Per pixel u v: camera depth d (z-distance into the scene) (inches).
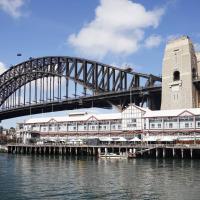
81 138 5984.3
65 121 6235.2
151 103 6451.8
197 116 4874.5
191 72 5674.2
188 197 2039.9
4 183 2541.8
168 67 5935.0
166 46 6033.5
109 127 5693.9
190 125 4918.8
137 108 5413.4
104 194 2138.3
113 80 7081.7
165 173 2972.4
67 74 7711.6
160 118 5167.3
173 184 2436.0
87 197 2062.0
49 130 6461.6
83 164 3853.3
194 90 5693.9
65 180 2664.9
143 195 2100.1
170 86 5866.1
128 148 4795.8
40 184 2491.4
